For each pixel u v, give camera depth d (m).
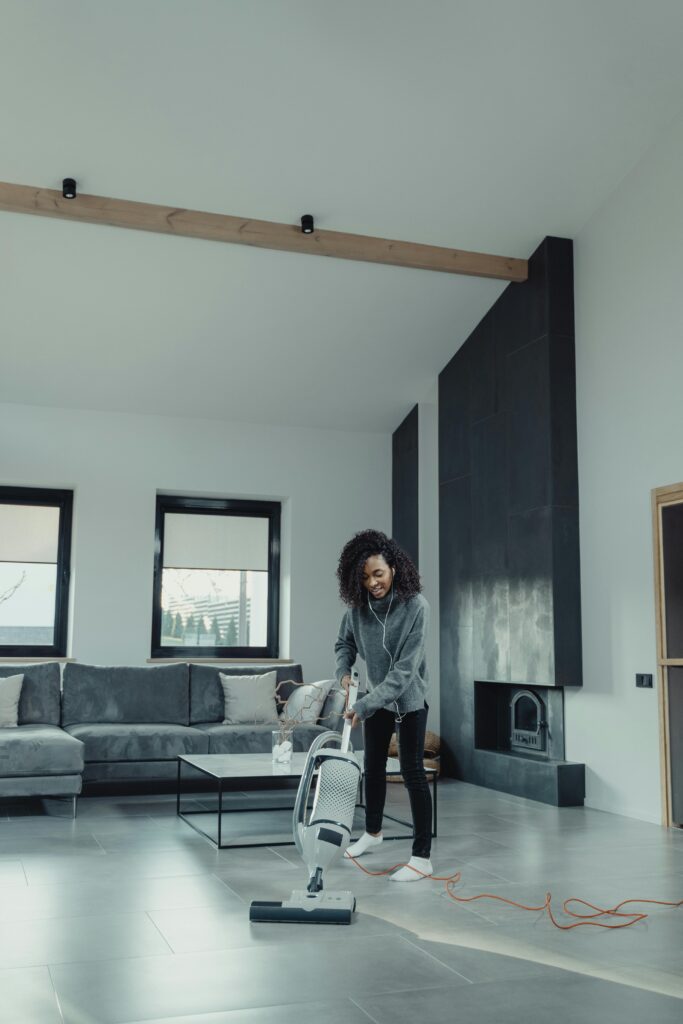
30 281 6.06
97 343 6.67
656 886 3.65
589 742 5.77
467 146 5.33
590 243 6.03
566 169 5.60
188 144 5.14
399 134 5.20
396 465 8.05
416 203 5.75
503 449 6.52
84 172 5.27
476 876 3.79
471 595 6.86
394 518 8.05
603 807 5.59
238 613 7.89
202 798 5.91
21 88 4.70
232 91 4.82
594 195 5.84
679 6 4.57
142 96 4.80
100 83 4.71
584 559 5.93
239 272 6.15
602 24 4.64
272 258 6.05
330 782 3.19
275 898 3.42
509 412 6.46
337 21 4.48
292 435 7.88
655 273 5.41
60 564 7.40
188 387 7.25
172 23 4.42
